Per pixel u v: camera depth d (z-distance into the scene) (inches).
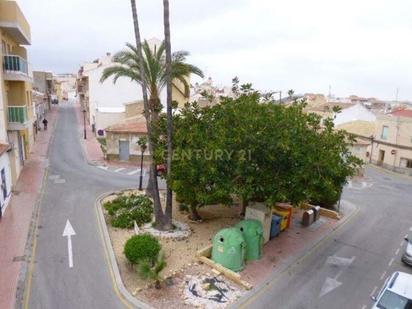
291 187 536.1
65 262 508.4
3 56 820.6
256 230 553.6
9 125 826.2
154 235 592.4
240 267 517.7
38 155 1181.1
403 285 429.4
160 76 773.9
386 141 1643.7
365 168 1582.2
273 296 466.3
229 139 513.3
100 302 423.8
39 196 781.3
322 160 521.0
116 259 520.1
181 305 424.8
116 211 683.4
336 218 807.7
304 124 552.1
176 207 760.3
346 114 2060.8
